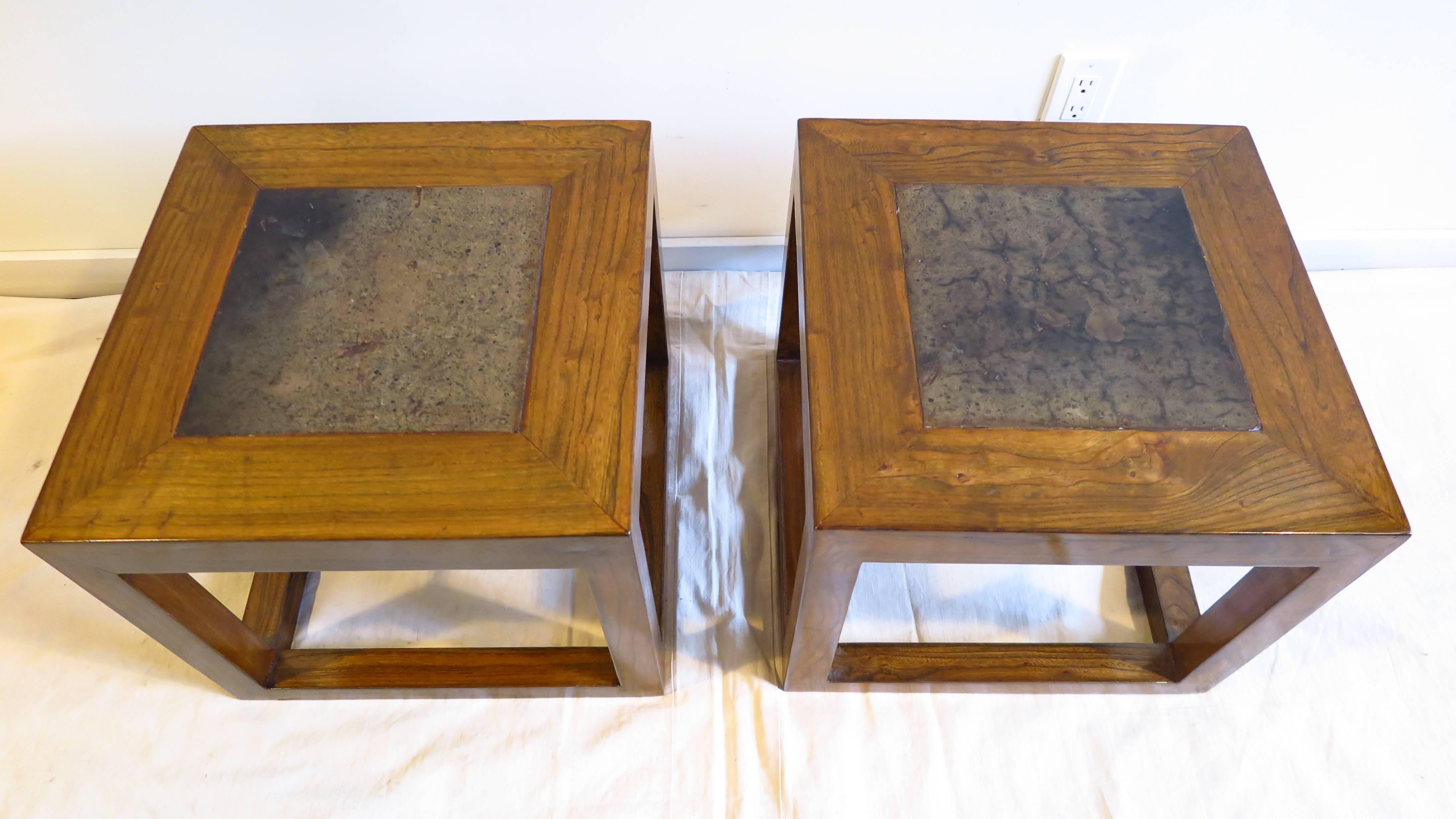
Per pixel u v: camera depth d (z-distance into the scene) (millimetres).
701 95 1201
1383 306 1425
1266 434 793
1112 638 1150
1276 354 837
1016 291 869
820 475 770
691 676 1108
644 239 883
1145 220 921
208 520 730
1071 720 1089
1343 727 1084
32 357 1333
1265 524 750
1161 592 1113
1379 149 1293
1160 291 873
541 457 755
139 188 1282
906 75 1188
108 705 1075
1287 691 1107
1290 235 910
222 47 1103
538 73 1160
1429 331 1397
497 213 899
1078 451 779
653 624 934
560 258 867
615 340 817
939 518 749
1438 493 1246
